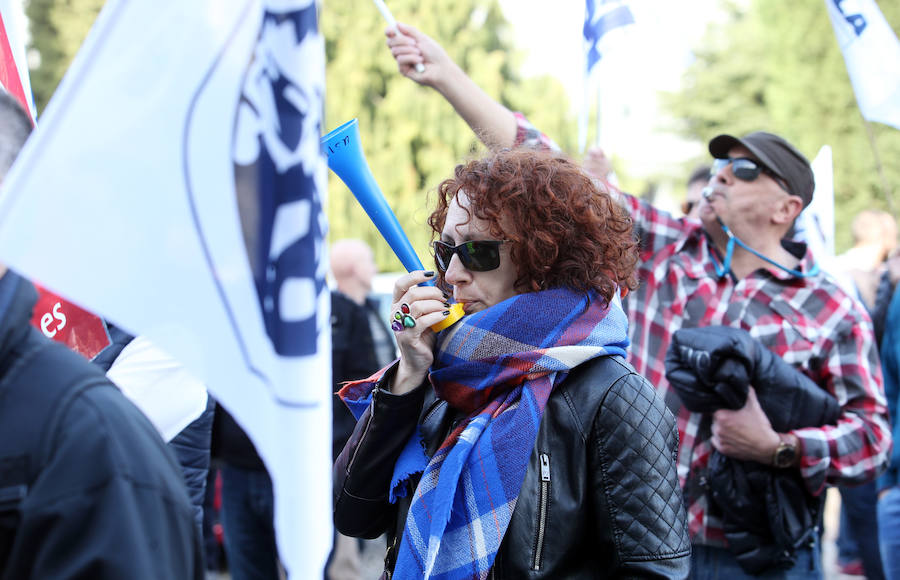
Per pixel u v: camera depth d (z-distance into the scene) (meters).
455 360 1.90
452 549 1.79
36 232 1.18
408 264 2.02
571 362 1.85
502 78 20.19
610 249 1.95
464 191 1.93
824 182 3.90
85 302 1.19
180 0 1.25
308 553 1.22
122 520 1.18
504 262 1.93
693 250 3.29
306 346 1.25
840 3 3.25
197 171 1.25
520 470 1.79
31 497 1.19
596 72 3.48
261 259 1.25
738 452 2.86
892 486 3.22
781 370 2.90
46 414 1.23
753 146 3.10
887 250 6.19
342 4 19.83
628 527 1.75
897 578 3.19
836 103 18.94
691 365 2.89
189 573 1.26
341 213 19.61
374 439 1.96
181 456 2.58
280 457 1.23
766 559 2.89
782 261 3.15
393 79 19.84
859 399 3.00
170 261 1.23
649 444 1.78
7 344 1.26
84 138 1.21
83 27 18.33
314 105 1.27
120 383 2.31
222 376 1.23
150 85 1.24
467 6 20.16
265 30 1.26
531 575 1.76
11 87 2.38
